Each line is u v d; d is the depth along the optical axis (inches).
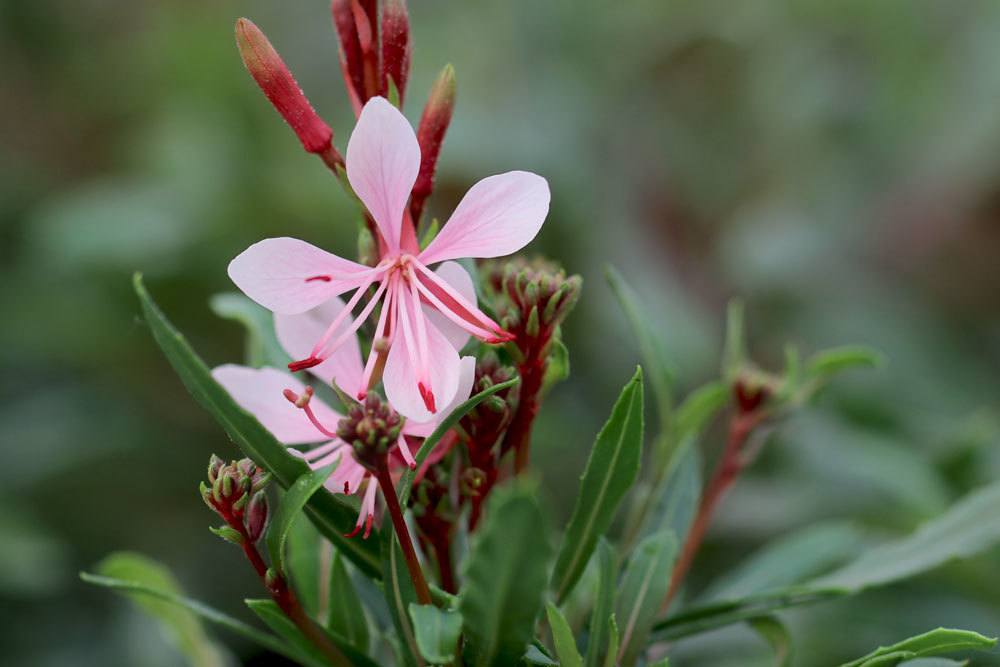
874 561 12.3
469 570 10.2
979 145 25.2
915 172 25.8
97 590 22.9
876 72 26.9
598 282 23.4
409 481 10.6
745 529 18.7
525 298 11.0
